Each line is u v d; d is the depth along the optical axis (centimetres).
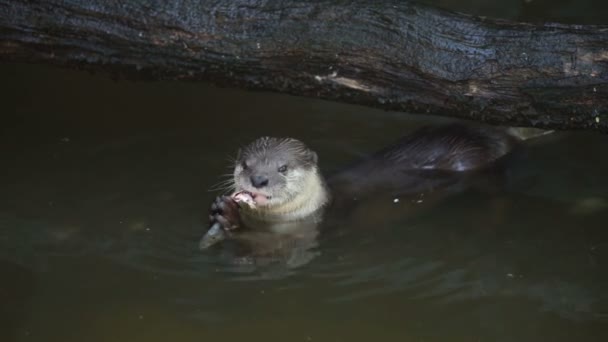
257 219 938
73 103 1188
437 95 829
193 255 873
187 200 977
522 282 826
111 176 1023
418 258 873
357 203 959
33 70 1252
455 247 890
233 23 832
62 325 758
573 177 996
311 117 1175
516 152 1041
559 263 854
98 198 977
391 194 967
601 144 1057
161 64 856
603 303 788
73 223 925
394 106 853
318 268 857
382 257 876
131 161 1059
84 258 860
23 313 771
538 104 812
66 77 1244
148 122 1152
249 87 871
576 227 912
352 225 929
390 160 1016
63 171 1031
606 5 1370
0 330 747
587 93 796
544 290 811
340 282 832
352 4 829
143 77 876
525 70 802
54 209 952
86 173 1029
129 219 937
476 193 972
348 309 788
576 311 778
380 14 822
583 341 736
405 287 823
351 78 840
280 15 830
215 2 835
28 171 1029
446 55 812
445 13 827
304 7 830
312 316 777
